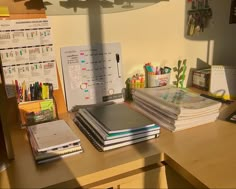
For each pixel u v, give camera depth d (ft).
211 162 2.52
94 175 2.38
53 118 3.49
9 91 3.42
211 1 4.75
